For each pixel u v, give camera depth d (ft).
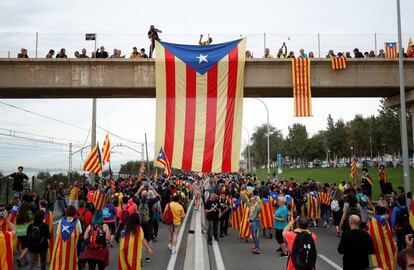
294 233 20.89
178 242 44.60
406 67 58.08
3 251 22.99
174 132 52.11
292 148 327.47
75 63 56.70
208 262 32.65
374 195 94.89
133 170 231.09
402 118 52.80
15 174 54.44
